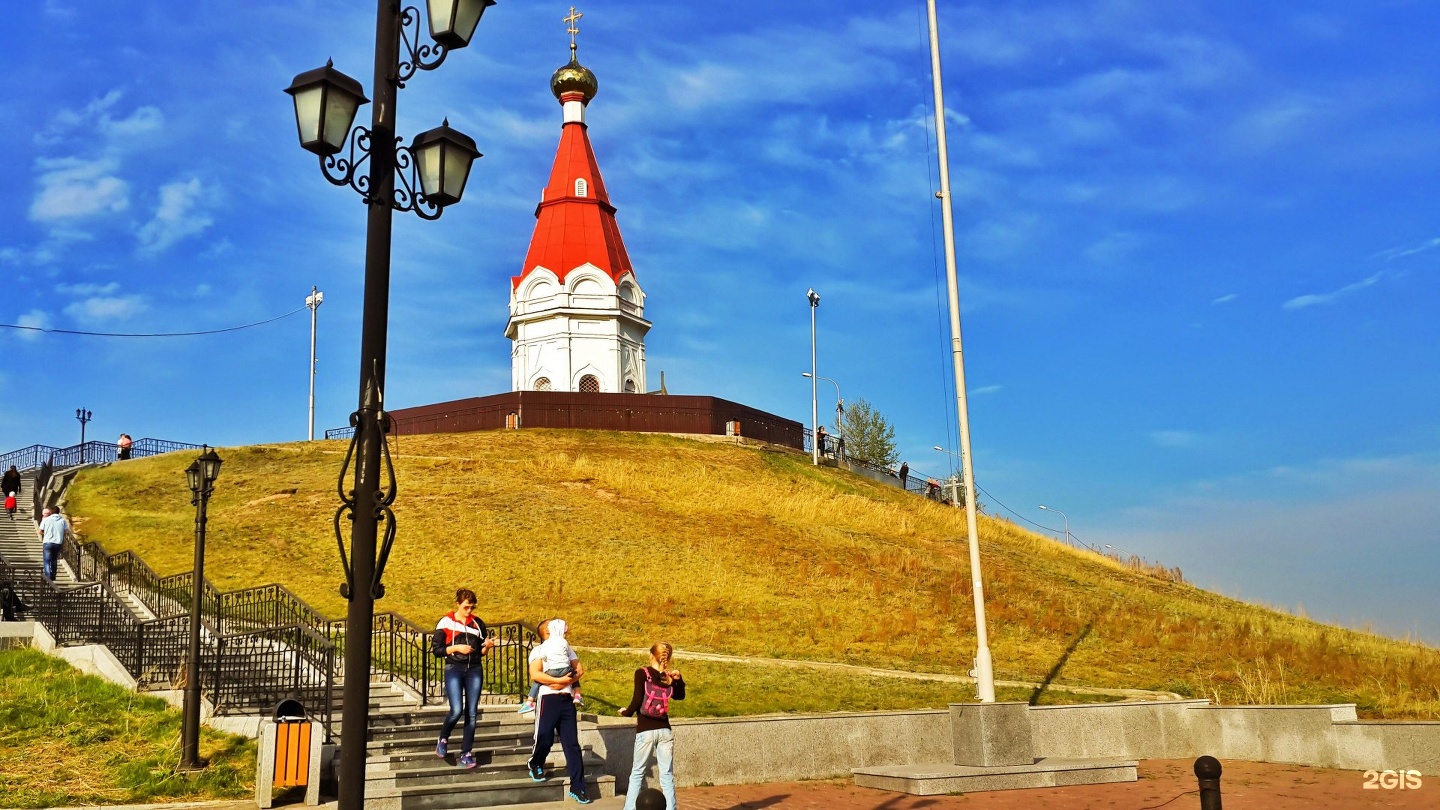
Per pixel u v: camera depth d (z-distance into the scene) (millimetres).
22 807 12289
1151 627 29531
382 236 8703
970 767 16266
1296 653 26734
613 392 59969
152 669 17938
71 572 26812
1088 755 19031
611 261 63281
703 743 16047
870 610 29172
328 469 43438
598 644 24141
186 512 37375
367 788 13203
